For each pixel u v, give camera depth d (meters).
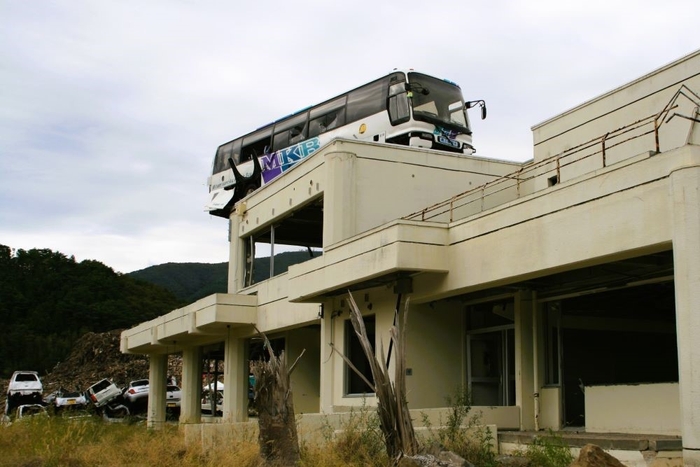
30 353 74.50
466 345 17.05
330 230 18.81
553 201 12.69
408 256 14.90
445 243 15.25
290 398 11.73
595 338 15.80
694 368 9.61
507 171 21.05
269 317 23.02
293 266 19.36
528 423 14.80
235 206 26.30
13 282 85.12
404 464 10.02
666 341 16.88
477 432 12.75
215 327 24.95
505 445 13.19
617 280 13.58
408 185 19.72
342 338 18.72
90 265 91.81
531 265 13.05
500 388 16.83
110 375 62.69
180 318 26.77
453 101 24.38
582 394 15.09
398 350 10.64
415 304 16.80
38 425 18.19
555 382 15.04
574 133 17.91
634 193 11.16
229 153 31.59
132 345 33.03
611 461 9.50
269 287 23.22
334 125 25.70
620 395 13.08
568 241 12.29
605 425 13.34
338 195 18.86
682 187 10.10
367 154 19.38
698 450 9.45
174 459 13.55
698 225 9.86
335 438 12.50
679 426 11.81
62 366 68.44
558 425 14.40
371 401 17.30
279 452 11.51
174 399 36.38
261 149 29.56
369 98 24.53
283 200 22.50
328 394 18.98
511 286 15.14
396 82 23.77
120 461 13.57
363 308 17.98
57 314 80.81
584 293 14.30
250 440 13.61
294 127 27.89
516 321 15.39
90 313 81.94
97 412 37.75
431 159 20.12
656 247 10.89
